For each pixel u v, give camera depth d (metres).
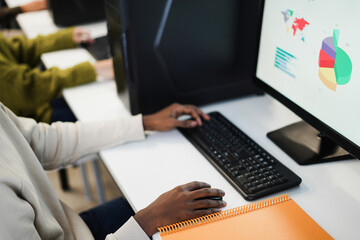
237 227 0.77
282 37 0.99
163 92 1.19
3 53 1.58
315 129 1.05
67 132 1.06
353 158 0.97
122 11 1.04
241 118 1.16
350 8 0.78
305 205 0.84
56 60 1.59
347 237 0.76
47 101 1.43
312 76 0.92
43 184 0.89
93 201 1.94
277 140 1.04
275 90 1.07
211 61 1.19
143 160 1.00
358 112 0.81
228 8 1.13
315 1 0.86
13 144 0.86
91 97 1.32
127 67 1.12
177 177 0.93
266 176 0.89
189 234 0.75
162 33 1.10
